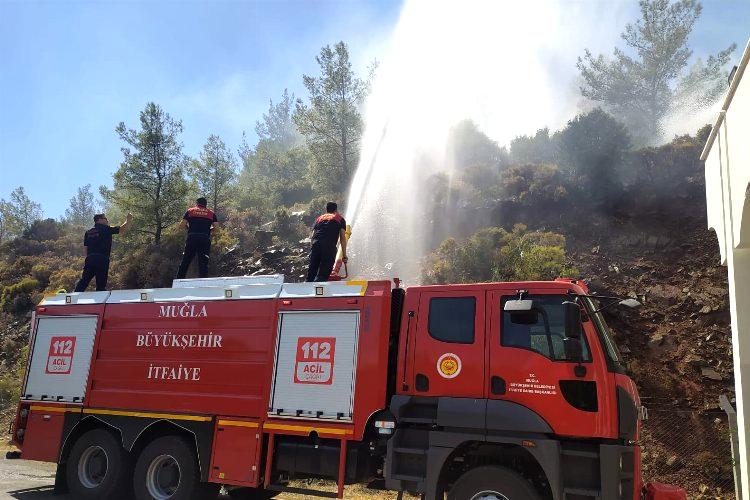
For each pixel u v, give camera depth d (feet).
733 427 27.96
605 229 54.90
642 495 20.67
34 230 113.91
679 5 90.27
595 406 19.67
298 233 77.51
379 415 22.33
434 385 21.86
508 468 20.24
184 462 25.59
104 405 28.43
